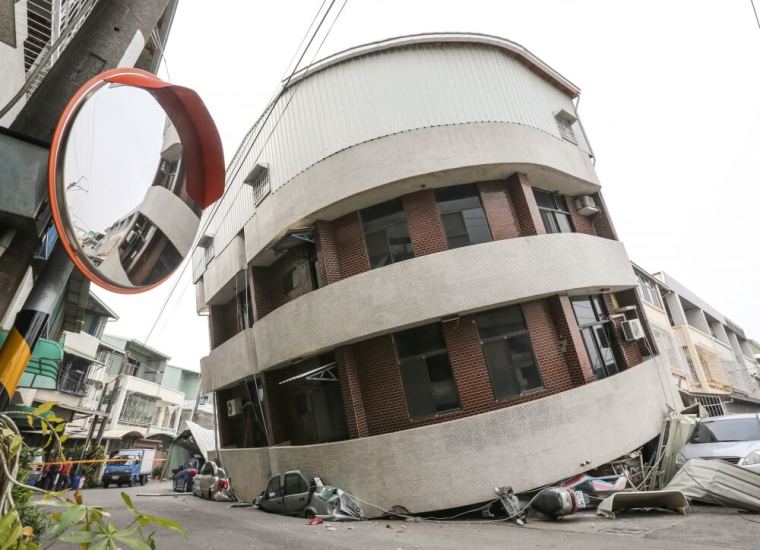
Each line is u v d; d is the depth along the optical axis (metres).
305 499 9.34
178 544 6.75
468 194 11.43
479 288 9.74
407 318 9.71
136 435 31.14
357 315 10.12
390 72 12.01
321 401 11.61
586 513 7.98
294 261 13.15
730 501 7.14
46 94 1.75
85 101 1.48
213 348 16.72
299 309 11.05
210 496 14.27
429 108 11.46
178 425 36.44
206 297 17.02
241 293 15.84
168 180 1.83
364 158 11.05
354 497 9.13
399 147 10.93
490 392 9.69
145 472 26.83
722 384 23.50
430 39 12.23
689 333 22.20
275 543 6.63
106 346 28.22
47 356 8.91
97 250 1.47
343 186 11.04
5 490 1.13
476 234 11.05
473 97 11.79
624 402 9.88
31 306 1.36
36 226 1.48
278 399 12.66
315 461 9.95
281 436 12.28
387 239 11.21
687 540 5.55
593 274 10.80
